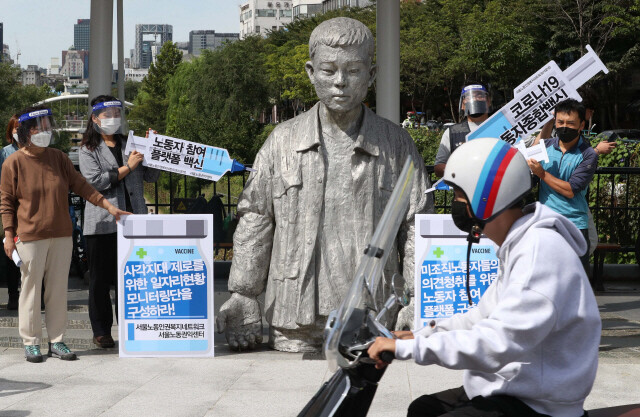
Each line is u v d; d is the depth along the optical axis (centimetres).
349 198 584
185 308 602
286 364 575
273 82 5044
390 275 597
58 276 604
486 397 265
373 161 588
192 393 504
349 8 5341
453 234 599
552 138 600
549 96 607
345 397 257
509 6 3741
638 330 704
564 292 248
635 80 3753
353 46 562
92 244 626
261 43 5759
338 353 252
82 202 1023
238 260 612
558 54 3734
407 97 4853
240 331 616
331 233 584
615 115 3816
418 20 4397
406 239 611
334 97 565
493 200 258
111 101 618
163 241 601
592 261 1013
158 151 617
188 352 601
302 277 586
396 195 258
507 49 3600
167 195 1195
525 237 256
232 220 966
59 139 604
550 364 255
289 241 590
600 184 986
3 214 591
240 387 516
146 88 7462
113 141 634
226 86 5028
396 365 574
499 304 251
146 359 597
